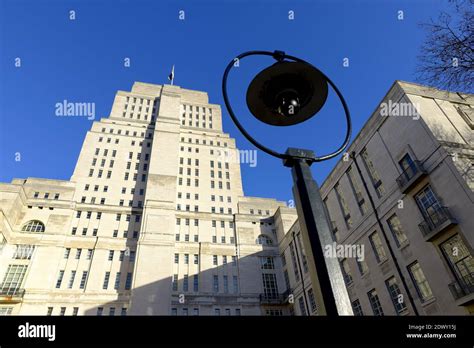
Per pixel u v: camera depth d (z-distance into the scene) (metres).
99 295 51.44
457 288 20.17
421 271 23.45
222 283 58.06
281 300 55.38
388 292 26.44
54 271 51.81
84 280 53.03
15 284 48.84
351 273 31.38
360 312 29.81
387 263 26.72
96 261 55.00
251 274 59.34
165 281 53.56
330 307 2.87
